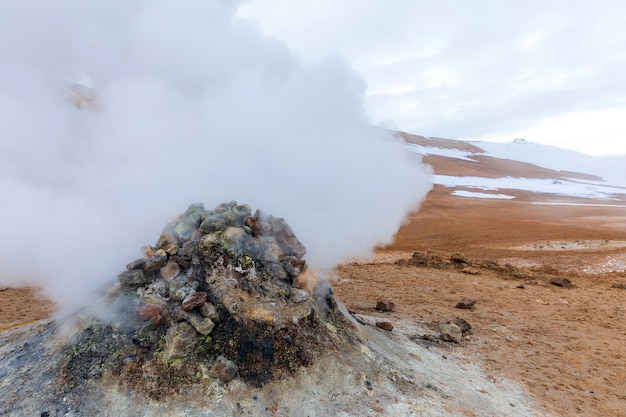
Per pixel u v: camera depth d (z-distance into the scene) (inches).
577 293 431.2
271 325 176.9
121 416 143.3
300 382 165.9
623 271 588.7
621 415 186.5
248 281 190.2
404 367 203.9
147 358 160.1
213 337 167.5
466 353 251.4
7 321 299.3
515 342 277.0
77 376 156.0
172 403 147.5
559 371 231.9
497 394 197.2
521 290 444.1
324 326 199.0
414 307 364.2
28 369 166.6
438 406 172.7
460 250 848.9
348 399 165.9
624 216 1429.6
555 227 1170.6
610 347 270.1
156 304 176.2
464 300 377.1
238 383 157.3
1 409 147.6
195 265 189.6
